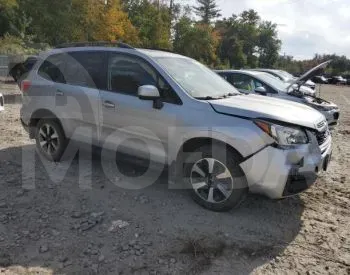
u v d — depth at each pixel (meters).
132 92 4.97
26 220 4.16
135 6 55.84
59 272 3.34
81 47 5.69
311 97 9.38
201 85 4.95
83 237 3.87
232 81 10.02
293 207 4.73
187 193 4.97
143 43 51.06
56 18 35.19
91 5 37.59
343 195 5.19
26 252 3.60
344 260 3.66
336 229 4.23
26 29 34.31
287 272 3.45
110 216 4.31
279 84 9.78
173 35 64.19
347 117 13.45
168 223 4.20
